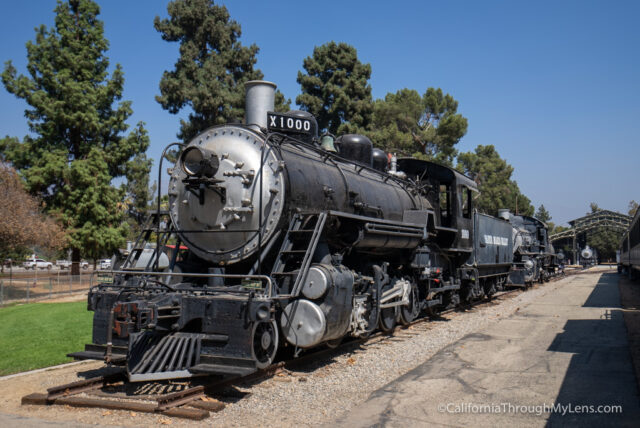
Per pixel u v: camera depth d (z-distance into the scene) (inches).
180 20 1240.2
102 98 1025.5
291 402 206.1
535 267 941.2
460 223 489.1
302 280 243.8
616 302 621.0
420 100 1491.1
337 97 1320.1
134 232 1571.1
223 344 217.8
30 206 873.5
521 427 179.6
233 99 1147.3
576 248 3238.2
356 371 259.4
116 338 232.2
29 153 983.0
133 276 267.1
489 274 632.4
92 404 199.2
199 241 274.1
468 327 408.5
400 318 395.5
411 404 205.0
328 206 296.4
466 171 1923.0
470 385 234.4
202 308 223.5
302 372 257.1
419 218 388.5
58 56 981.8
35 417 188.9
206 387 210.8
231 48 1258.6
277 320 255.0
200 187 264.5
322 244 277.1
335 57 1355.8
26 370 274.2
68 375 260.4
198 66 1216.8
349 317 276.2
